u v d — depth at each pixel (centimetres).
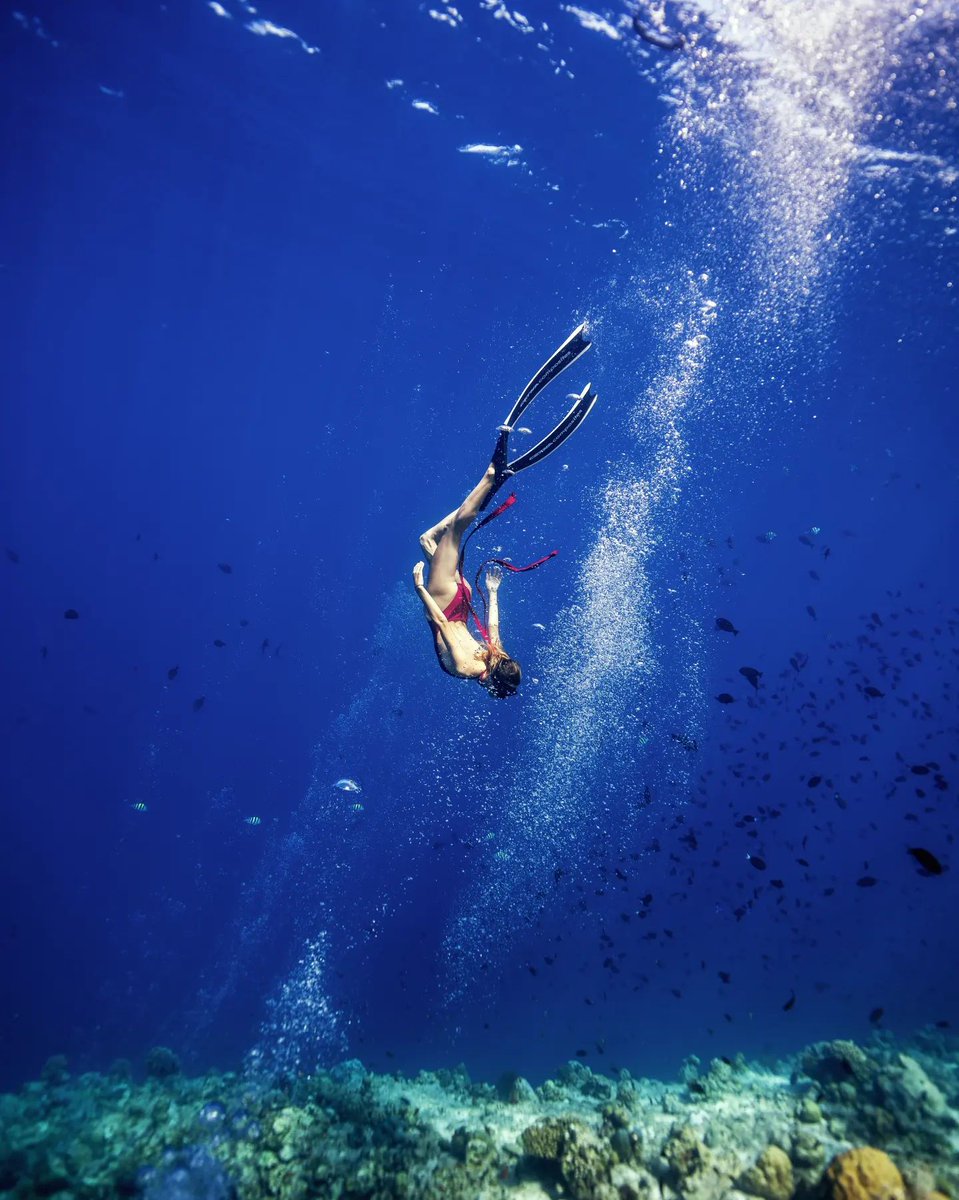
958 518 3994
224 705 2822
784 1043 1158
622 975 1420
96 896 1656
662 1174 368
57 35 1329
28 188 2145
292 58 1253
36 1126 514
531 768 1761
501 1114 509
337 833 1964
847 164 1181
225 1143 434
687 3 916
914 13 828
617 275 1833
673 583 2634
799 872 1855
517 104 1241
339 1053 1204
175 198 2022
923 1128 385
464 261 2059
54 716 2589
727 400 2366
